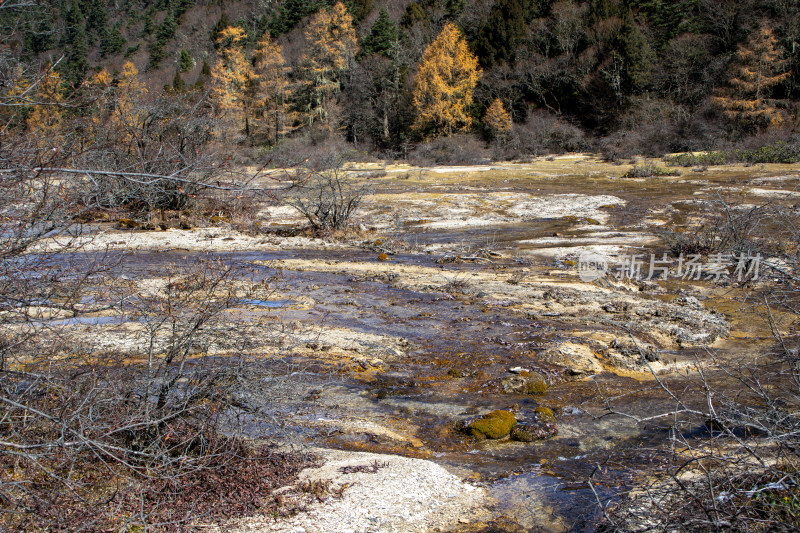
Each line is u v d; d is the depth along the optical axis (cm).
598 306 1123
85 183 432
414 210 2414
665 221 2027
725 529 357
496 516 490
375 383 804
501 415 680
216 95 4784
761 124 4041
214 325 565
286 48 7575
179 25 9444
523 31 6181
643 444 615
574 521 479
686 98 4950
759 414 478
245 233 1880
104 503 439
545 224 2100
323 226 1972
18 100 390
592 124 5516
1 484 399
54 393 466
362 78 6288
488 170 3984
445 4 7944
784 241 1135
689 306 1109
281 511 474
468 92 5675
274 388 560
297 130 6212
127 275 1089
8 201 391
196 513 456
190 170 444
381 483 534
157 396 546
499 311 1107
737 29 4897
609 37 5422
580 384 805
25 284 421
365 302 1171
